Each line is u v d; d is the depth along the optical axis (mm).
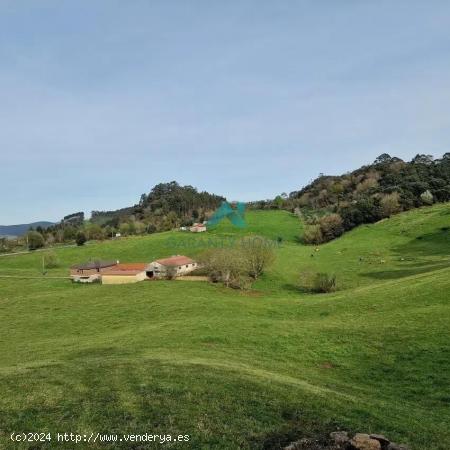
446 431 19719
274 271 100688
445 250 106250
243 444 15875
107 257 142625
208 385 21984
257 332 40469
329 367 31703
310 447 15586
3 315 66188
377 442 15594
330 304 56000
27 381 22125
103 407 18562
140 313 60781
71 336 50750
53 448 14961
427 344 33094
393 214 170625
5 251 180750
